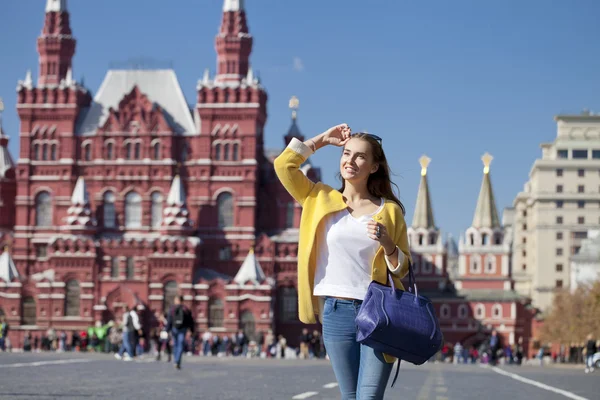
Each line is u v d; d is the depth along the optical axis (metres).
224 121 159.75
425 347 12.06
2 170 167.25
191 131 161.88
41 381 31.28
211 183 159.38
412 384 38.88
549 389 36.28
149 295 153.88
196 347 149.62
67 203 161.00
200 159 159.75
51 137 162.25
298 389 31.97
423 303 12.24
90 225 157.00
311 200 13.13
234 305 152.00
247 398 26.56
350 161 13.24
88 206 158.12
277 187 161.75
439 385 38.19
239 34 161.62
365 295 12.45
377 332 11.99
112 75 167.12
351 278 12.79
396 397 29.39
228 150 159.62
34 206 161.50
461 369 74.75
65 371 38.53
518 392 33.62
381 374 12.28
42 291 154.25
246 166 158.62
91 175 161.38
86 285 154.25
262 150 166.25
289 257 157.62
